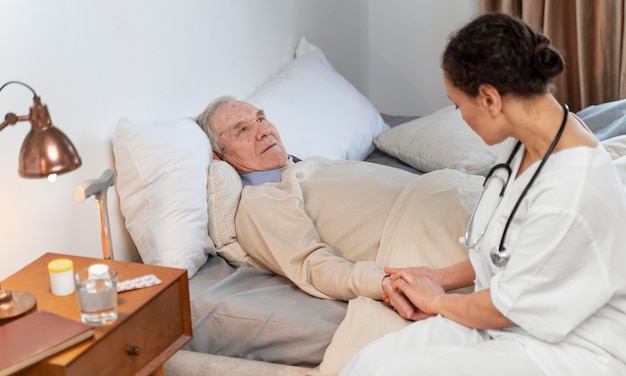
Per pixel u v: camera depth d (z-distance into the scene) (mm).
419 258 2018
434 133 2932
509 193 1615
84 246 2111
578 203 1447
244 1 2852
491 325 1611
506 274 1530
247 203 2195
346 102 3105
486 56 1484
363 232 2145
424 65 3975
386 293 1860
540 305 1501
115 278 1543
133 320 1584
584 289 1480
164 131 2184
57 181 2004
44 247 1981
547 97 1527
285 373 1833
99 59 2125
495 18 1522
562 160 1494
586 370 1510
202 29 2602
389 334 1709
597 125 2734
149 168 2111
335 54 3674
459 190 2090
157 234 2104
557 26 3418
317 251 2064
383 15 3984
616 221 1475
